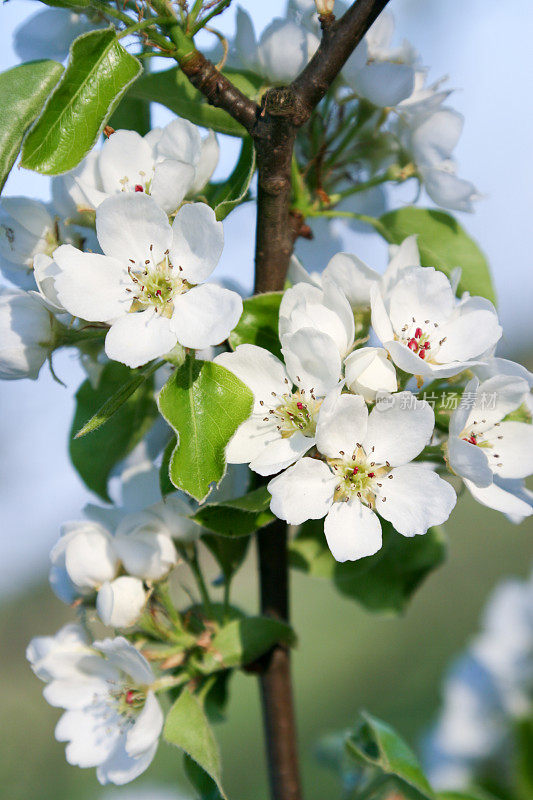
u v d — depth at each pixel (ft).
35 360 1.14
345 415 1.06
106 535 1.17
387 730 1.21
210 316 1.07
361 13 1.10
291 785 1.22
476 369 1.13
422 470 1.07
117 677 1.17
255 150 1.12
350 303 1.15
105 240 1.09
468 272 1.24
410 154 1.23
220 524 1.10
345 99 1.22
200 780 1.16
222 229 1.07
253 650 1.18
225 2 1.09
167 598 1.17
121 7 1.11
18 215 1.17
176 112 1.18
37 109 1.07
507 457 1.14
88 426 1.06
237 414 1.07
